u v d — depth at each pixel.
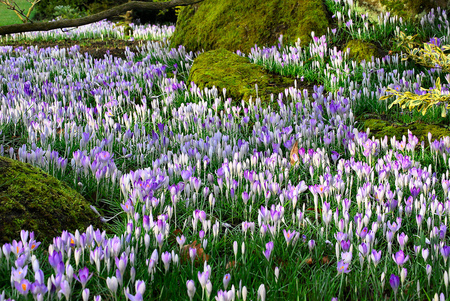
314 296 2.31
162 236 2.54
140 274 2.44
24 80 6.93
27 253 2.25
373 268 2.50
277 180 3.82
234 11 8.62
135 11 17.22
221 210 3.43
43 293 1.92
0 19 20.22
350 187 3.45
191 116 5.16
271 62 7.04
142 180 3.31
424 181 3.54
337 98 5.47
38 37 13.57
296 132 4.55
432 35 7.18
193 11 9.46
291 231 3.01
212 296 2.33
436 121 5.08
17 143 4.66
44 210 2.89
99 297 1.96
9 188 2.88
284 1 8.19
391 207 3.07
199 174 3.69
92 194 3.59
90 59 8.52
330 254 2.81
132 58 8.92
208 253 2.76
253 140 4.53
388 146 4.57
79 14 16.98
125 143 4.51
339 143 4.50
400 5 7.43
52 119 5.23
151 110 5.94
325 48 6.98
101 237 2.47
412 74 5.94
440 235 2.69
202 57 7.44
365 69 6.40
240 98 6.19
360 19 7.74
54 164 3.71
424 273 2.53
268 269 2.48
